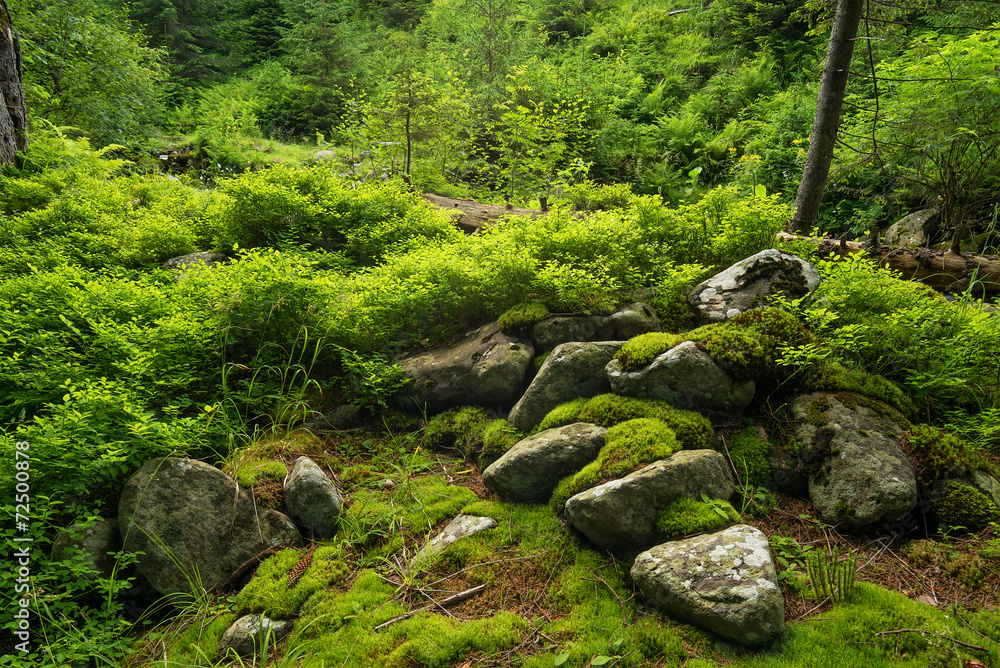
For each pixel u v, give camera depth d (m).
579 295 4.10
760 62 13.34
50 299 4.02
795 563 2.66
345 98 14.64
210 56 17.34
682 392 3.35
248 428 3.87
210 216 6.38
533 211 7.62
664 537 2.71
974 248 6.11
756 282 4.09
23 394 3.26
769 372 3.38
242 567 2.97
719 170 11.16
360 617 2.60
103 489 3.06
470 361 4.07
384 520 3.20
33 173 7.85
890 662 2.13
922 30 9.66
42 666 2.41
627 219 4.98
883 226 7.79
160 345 3.66
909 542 2.76
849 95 8.63
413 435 4.04
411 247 5.77
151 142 12.70
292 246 5.95
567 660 2.28
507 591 2.68
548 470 3.16
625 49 15.88
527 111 9.80
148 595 2.92
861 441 3.00
